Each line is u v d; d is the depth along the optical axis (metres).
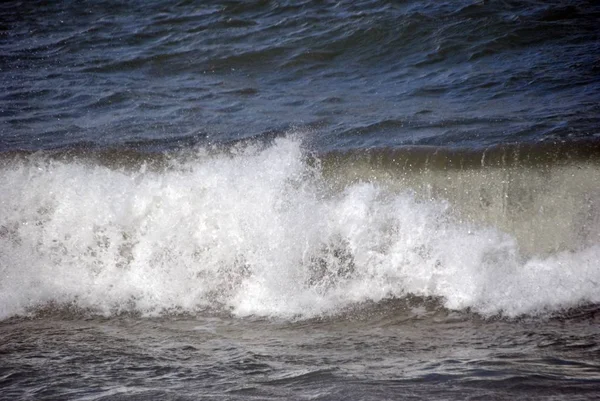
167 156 25.52
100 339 18.95
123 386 15.27
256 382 15.28
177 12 53.91
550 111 32.28
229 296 21.64
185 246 22.70
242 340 18.67
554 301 20.27
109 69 44.66
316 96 38.38
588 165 22.45
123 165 24.97
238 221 22.78
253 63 44.75
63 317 21.02
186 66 44.78
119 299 21.83
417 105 35.34
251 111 36.09
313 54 45.25
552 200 22.23
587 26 45.38
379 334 18.86
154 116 35.72
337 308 20.80
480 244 21.78
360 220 22.41
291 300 21.25
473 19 47.03
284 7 52.44
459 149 23.94
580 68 38.75
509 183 22.64
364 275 21.64
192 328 19.84
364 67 43.31
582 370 15.42
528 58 41.47
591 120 30.47
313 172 23.92
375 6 50.66
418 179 23.34
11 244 23.28
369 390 14.55
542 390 14.24
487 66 41.00
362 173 23.78
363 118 33.72
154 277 22.36
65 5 57.19
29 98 39.38
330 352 17.42
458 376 15.22
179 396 14.59
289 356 17.17
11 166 25.02
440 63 42.62
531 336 18.14
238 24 50.69
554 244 21.91
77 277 22.55
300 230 22.36
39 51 48.38
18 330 19.95
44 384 15.54
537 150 23.14
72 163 25.16
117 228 23.16
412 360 16.56
